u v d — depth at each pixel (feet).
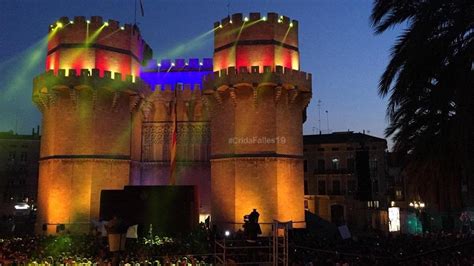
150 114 168.55
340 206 204.95
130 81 150.30
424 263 61.57
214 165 147.23
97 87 143.02
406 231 194.80
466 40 41.39
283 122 143.64
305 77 146.92
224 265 73.10
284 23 150.00
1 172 273.95
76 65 147.33
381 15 49.21
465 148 38.75
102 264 78.18
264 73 139.03
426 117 51.72
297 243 96.07
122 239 37.86
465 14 40.40
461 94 39.11
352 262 71.36
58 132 144.25
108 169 145.59
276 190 137.08
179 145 165.78
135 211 124.88
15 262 81.97
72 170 142.00
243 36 147.43
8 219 202.90
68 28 149.38
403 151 58.85
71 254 87.66
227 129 144.25
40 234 136.56
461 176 47.42
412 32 43.80
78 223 139.03
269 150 139.44
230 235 123.34
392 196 209.87
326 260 71.97
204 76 150.30
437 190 52.16
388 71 47.14
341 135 223.51
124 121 152.25
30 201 267.59
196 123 165.78
